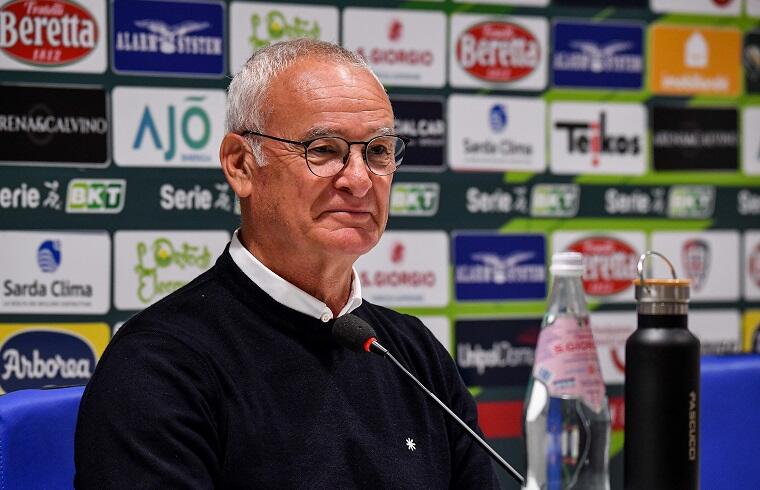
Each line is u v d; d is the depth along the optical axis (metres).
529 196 6.42
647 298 2.68
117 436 2.95
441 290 6.28
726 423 4.24
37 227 5.69
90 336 5.79
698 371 2.66
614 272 6.55
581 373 3.04
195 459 2.98
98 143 5.76
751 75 6.77
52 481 3.34
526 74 6.39
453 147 6.28
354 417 3.38
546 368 3.05
